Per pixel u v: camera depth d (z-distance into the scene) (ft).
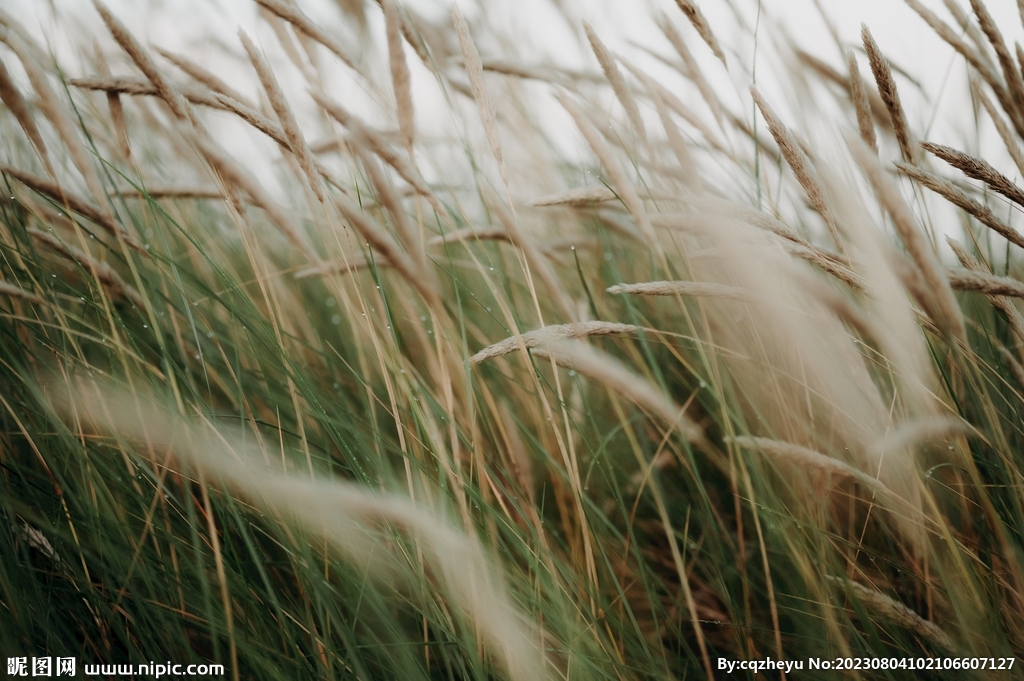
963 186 4.74
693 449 4.66
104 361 4.64
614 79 4.25
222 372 4.71
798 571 4.15
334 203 3.91
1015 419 4.28
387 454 4.48
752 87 3.81
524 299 4.99
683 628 4.39
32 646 3.83
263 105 4.80
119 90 4.02
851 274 3.80
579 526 4.33
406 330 5.06
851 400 4.03
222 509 4.13
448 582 3.92
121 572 3.95
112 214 4.24
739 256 3.78
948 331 3.71
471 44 4.03
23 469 4.23
